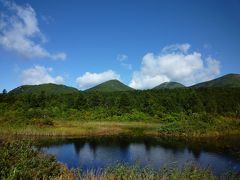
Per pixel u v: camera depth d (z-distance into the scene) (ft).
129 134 163.22
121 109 293.64
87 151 108.68
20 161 47.34
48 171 49.26
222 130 163.22
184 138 144.56
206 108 336.90
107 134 163.12
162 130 165.89
